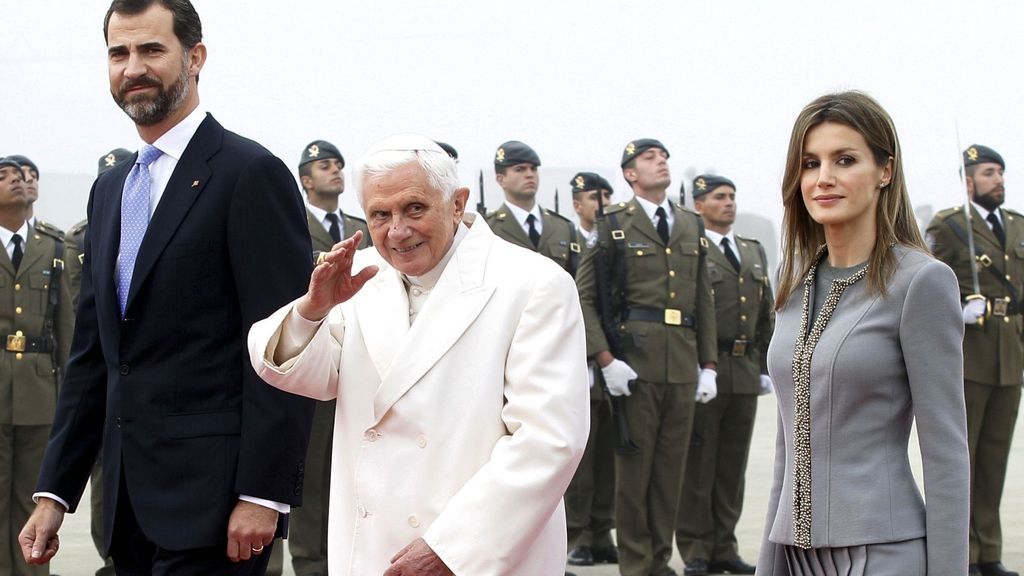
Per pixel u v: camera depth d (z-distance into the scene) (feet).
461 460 15.83
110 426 19.71
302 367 16.19
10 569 39.17
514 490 15.19
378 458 16.14
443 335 16.03
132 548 19.95
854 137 16.47
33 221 40.98
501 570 15.10
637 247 42.06
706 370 42.83
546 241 44.91
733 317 44.91
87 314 20.56
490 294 16.08
